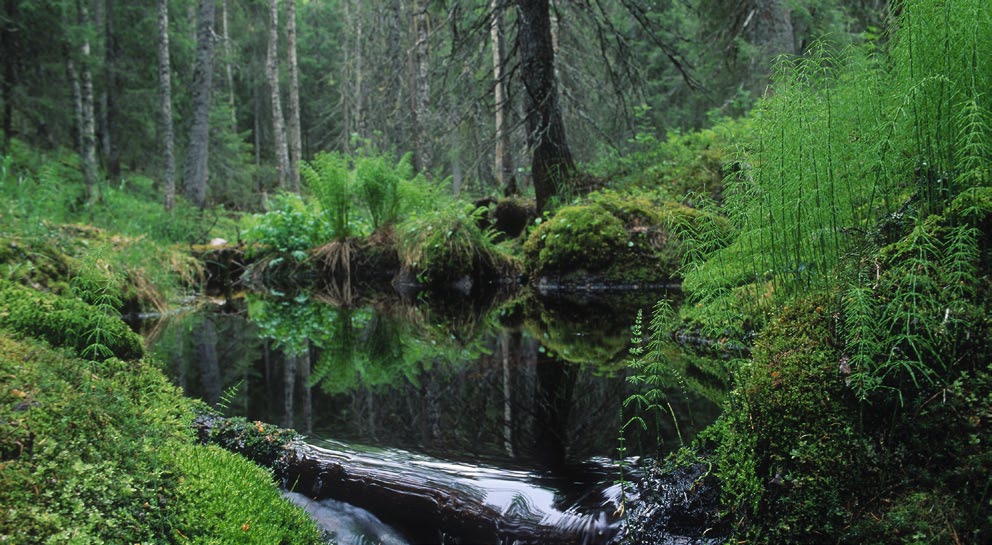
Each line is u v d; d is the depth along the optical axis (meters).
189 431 2.30
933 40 2.07
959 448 1.57
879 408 1.73
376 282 9.37
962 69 1.98
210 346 4.85
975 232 1.77
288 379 3.83
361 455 2.55
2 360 2.09
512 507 2.18
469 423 2.93
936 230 1.90
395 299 7.86
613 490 2.17
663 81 14.53
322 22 36.69
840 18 9.80
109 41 16.06
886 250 2.02
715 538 1.88
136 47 16.67
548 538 2.05
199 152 13.54
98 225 8.29
